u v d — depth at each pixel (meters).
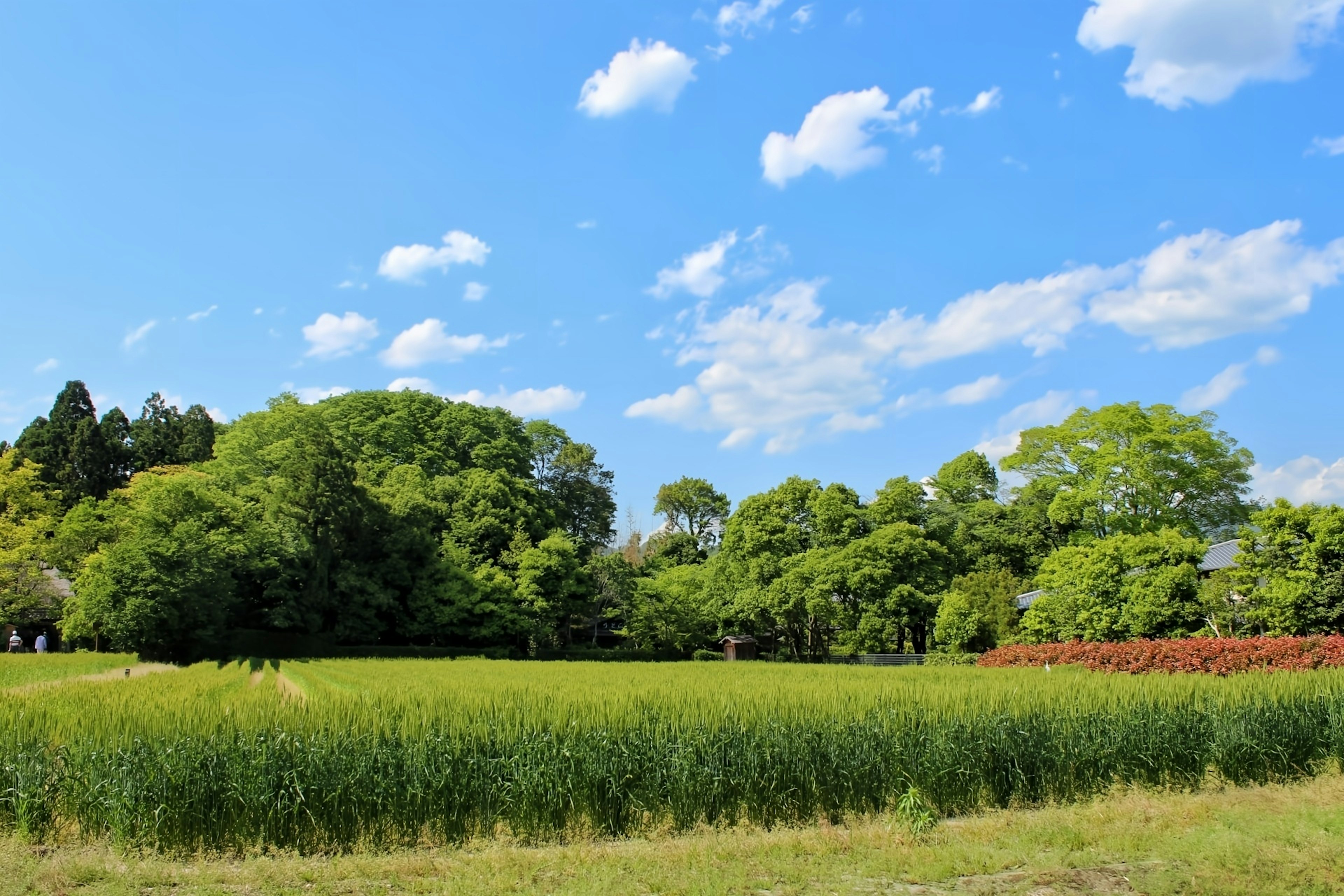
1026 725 13.48
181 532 45.66
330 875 9.24
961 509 65.38
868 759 12.43
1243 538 32.19
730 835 11.08
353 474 57.59
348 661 46.00
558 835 11.16
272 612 50.09
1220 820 11.28
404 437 69.69
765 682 22.72
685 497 96.81
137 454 74.50
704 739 11.84
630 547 111.00
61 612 53.59
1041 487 56.34
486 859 9.91
